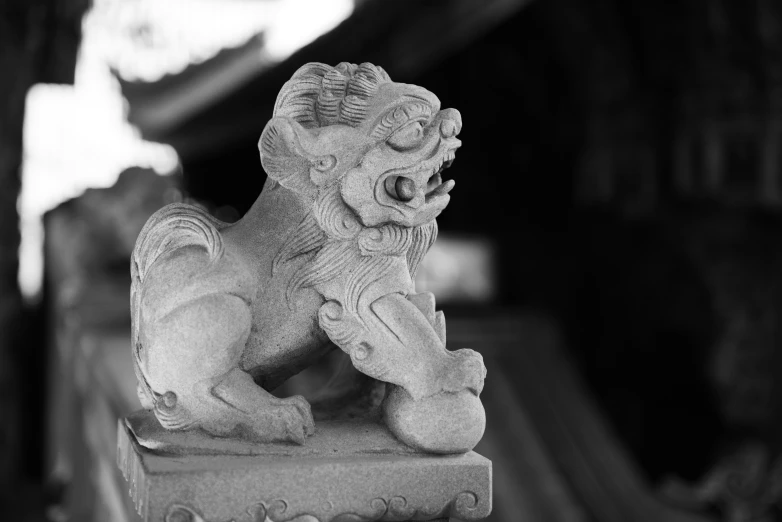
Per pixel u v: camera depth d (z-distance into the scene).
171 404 1.44
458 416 1.47
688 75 7.58
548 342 6.52
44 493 5.30
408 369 1.48
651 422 8.69
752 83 7.14
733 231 7.67
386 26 5.49
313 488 1.40
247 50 5.94
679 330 8.42
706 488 5.74
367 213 1.46
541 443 5.50
